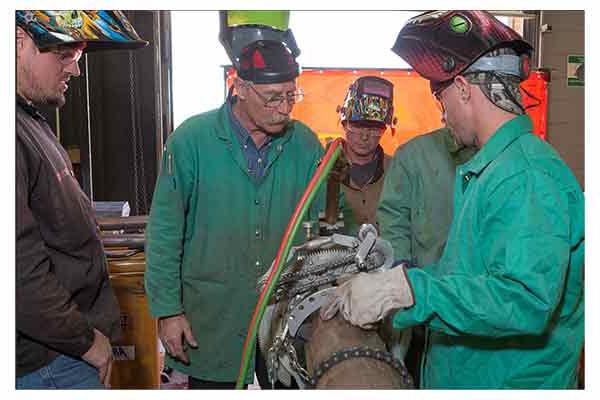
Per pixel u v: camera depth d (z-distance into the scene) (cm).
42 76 154
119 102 396
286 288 130
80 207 165
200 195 187
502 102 122
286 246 113
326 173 114
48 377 158
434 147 226
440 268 135
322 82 346
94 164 401
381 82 260
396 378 100
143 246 252
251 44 165
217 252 188
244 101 174
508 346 128
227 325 192
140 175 405
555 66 392
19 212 144
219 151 184
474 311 109
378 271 129
